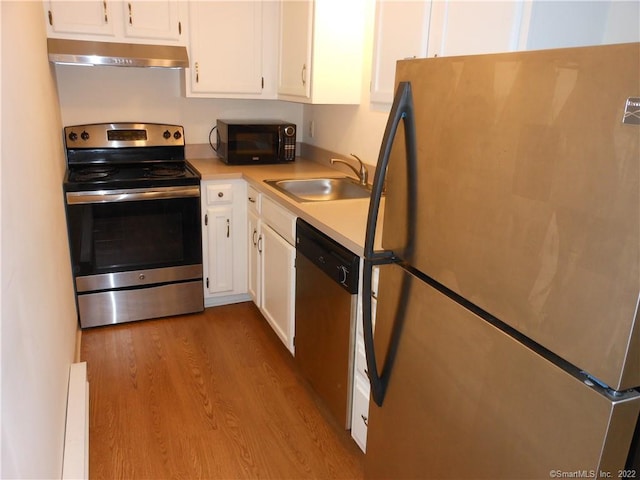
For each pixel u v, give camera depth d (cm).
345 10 258
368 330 126
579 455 75
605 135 65
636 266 63
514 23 141
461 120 91
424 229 105
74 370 213
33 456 100
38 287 127
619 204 64
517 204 80
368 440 146
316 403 226
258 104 345
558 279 74
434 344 107
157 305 296
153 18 274
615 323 67
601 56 65
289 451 196
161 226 281
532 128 76
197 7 281
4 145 95
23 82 136
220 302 322
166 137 314
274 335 286
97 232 268
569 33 146
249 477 183
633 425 72
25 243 111
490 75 83
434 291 105
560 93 71
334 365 198
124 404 220
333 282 190
